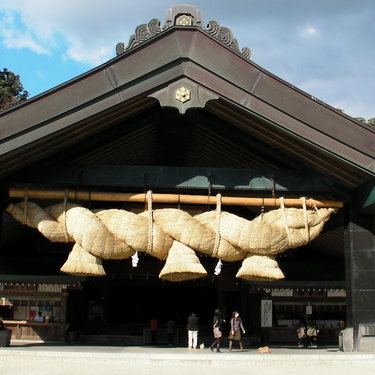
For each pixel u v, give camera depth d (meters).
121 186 11.73
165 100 10.54
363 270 11.88
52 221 11.20
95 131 11.55
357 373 9.43
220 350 14.63
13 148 10.15
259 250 11.15
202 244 11.02
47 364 10.29
